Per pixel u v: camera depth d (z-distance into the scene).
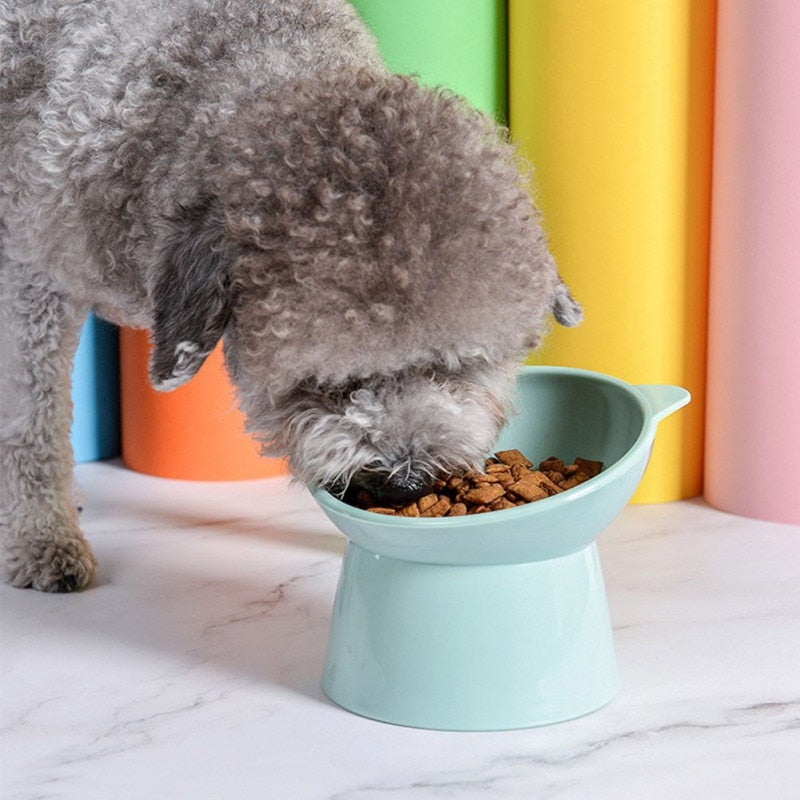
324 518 1.08
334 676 0.82
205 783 0.76
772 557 0.99
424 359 0.79
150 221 0.86
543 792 0.75
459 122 0.81
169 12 0.89
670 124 1.05
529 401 0.92
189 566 1.00
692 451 1.10
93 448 1.22
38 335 0.98
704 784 0.75
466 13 1.08
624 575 0.96
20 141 0.92
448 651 0.79
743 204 1.03
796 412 1.04
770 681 0.83
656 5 1.03
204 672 0.86
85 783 0.76
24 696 0.83
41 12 0.92
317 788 0.75
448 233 0.77
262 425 0.82
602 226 1.05
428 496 0.81
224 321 0.80
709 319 1.08
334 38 0.89
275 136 0.79
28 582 0.97
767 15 1.00
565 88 1.04
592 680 0.81
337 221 0.76
